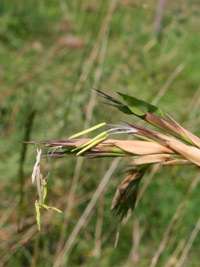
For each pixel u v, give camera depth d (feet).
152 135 0.46
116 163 1.05
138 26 2.64
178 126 0.46
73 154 0.45
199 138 0.46
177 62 2.45
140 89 1.83
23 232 1.11
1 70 2.12
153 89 1.83
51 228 1.19
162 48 2.56
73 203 1.22
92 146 0.45
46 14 3.16
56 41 2.38
